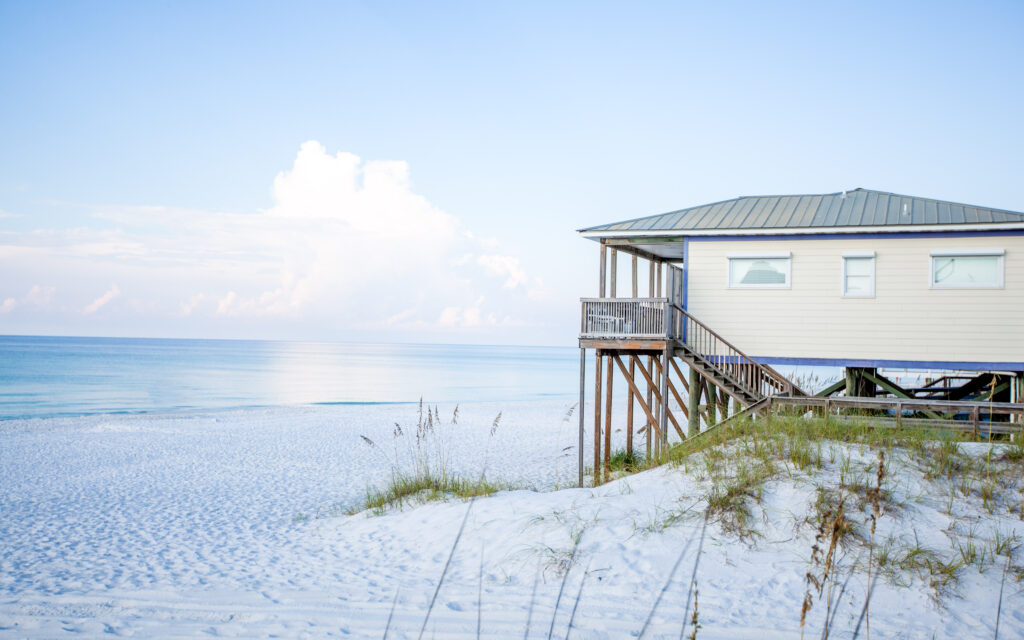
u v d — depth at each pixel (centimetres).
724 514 910
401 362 13312
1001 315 1469
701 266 1656
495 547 933
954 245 1501
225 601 787
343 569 926
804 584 757
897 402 1258
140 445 2619
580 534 889
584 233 1712
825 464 1033
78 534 1262
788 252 1595
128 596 820
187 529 1300
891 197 1752
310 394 5659
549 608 719
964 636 645
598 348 1623
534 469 2009
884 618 681
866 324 1549
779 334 1600
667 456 1290
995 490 943
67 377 7019
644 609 706
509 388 6844
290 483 1841
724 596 736
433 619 696
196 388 5981
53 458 2308
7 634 675
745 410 1345
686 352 1644
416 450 2470
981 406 1197
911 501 915
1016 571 757
